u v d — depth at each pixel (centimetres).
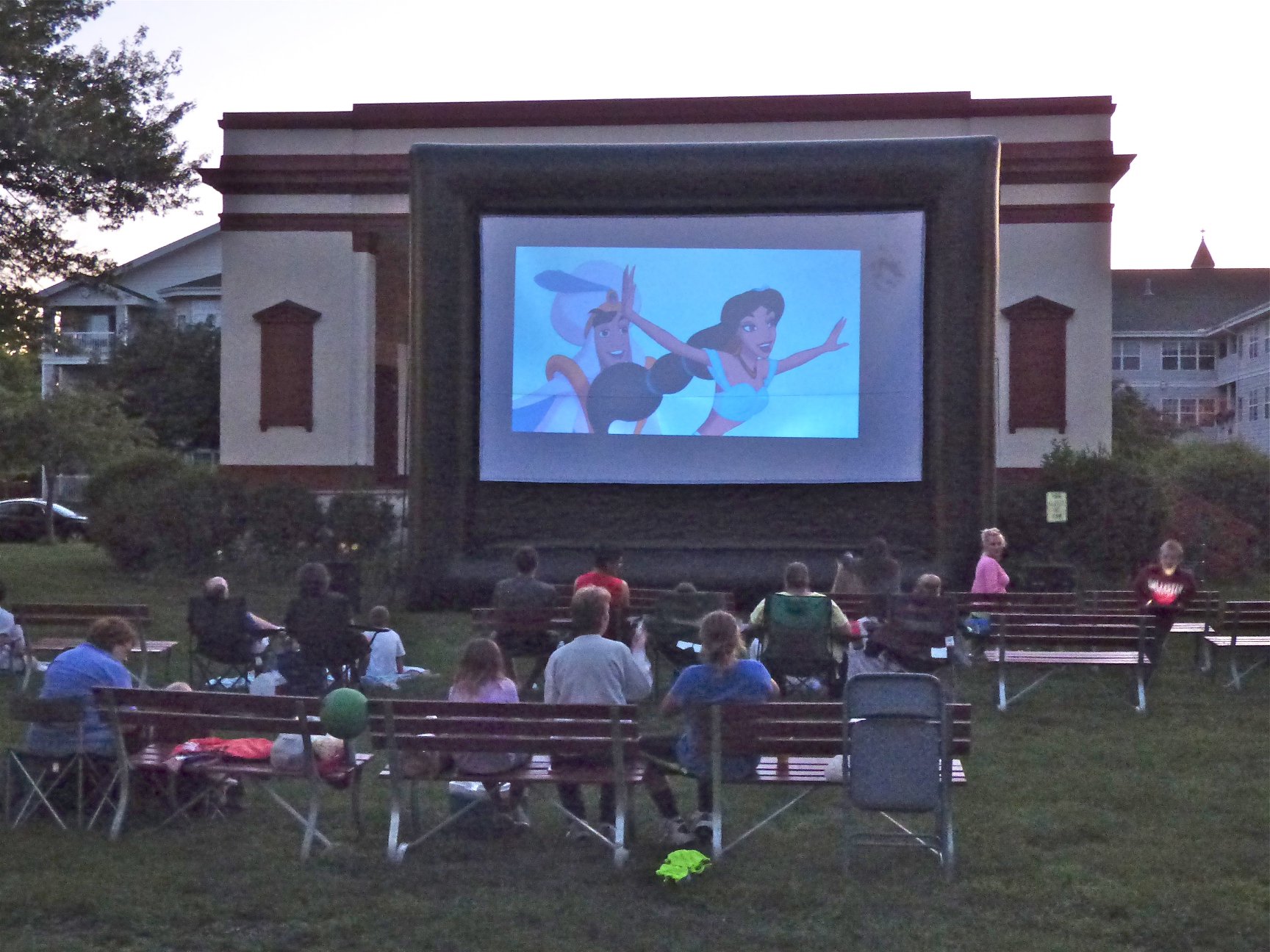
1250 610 1154
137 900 568
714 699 652
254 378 2408
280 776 660
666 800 670
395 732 634
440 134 2353
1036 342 2292
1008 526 1978
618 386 1719
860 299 1702
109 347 4859
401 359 2453
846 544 1698
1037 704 1082
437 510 1692
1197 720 1013
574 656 682
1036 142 2281
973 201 1666
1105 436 2284
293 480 2394
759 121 2300
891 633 1020
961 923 547
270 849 648
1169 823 706
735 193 1697
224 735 816
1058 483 1980
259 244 2397
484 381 1722
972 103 2281
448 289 1697
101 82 1880
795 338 1712
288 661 967
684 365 1717
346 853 642
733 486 1714
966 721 627
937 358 1677
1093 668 1244
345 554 2080
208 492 2128
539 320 1722
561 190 1702
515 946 518
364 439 2397
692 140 2309
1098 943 525
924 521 1695
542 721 626
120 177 1819
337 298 2392
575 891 586
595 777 638
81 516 3881
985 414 1667
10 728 928
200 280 5075
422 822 704
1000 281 2302
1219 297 6194
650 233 1714
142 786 697
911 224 1691
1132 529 1948
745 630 1034
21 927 545
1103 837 680
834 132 2302
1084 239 2284
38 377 3859
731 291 1712
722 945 521
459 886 593
